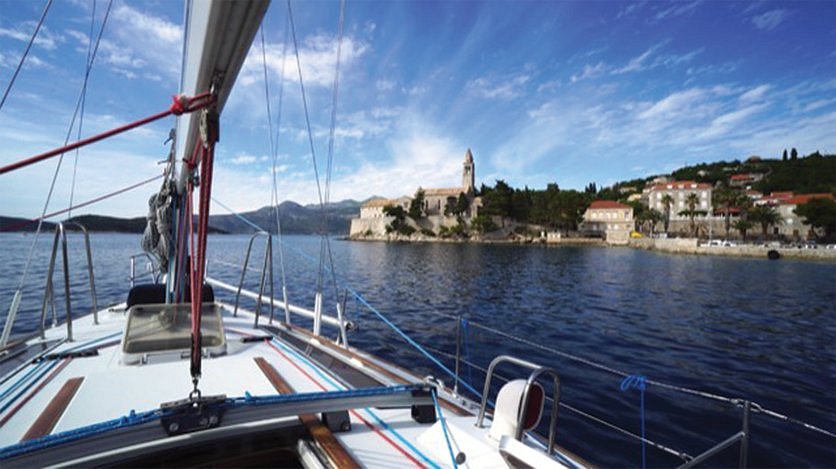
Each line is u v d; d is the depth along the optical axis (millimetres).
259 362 3188
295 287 21203
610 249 87562
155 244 4195
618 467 5480
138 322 3230
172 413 1768
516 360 2199
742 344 13883
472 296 22781
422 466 1898
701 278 36688
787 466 5707
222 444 1916
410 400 2273
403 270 37688
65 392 2498
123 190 4066
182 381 2709
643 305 21531
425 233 117562
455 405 2727
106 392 2490
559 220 110375
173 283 3979
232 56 1290
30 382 2703
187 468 1829
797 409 8047
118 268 21969
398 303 19625
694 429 6688
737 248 69938
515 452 1839
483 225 109812
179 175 3381
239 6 1033
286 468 1956
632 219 105875
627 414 7117
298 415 2068
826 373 10664
